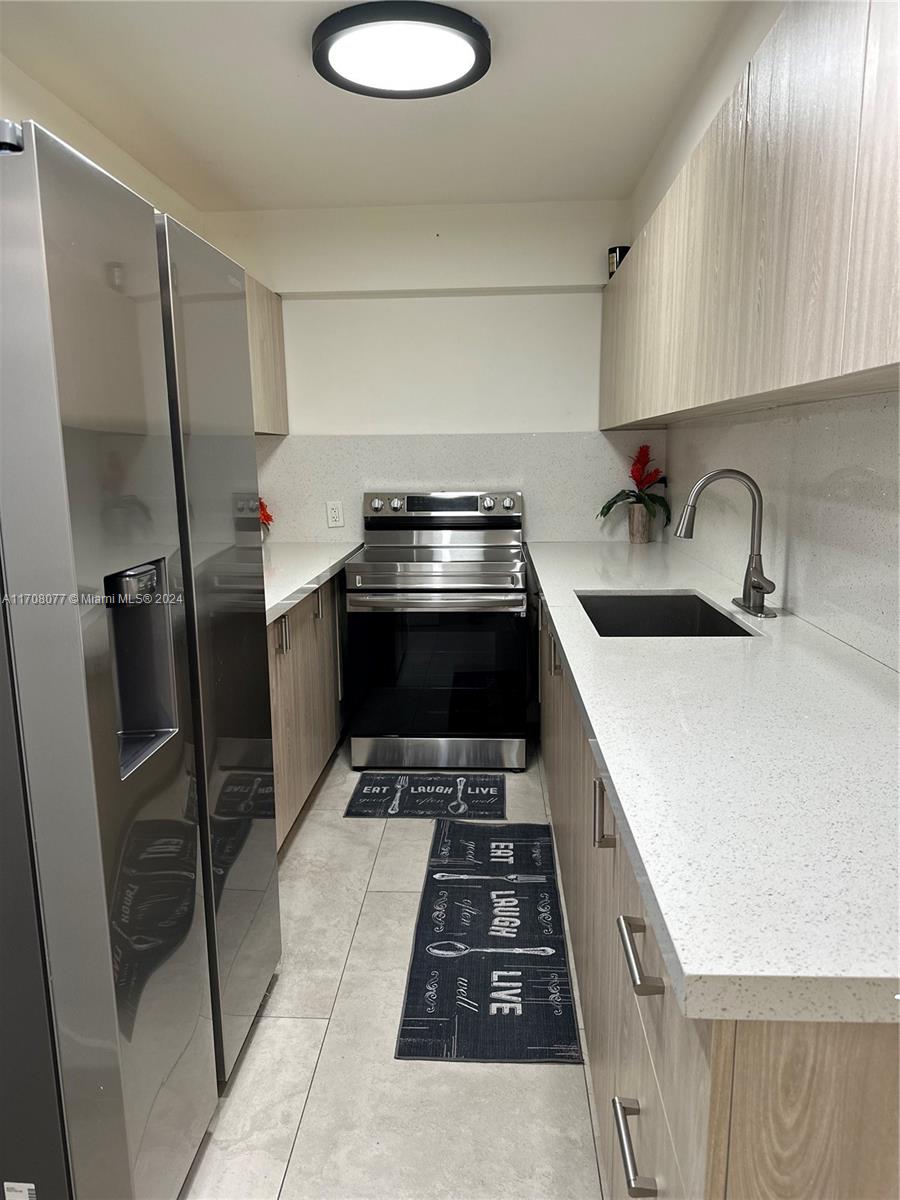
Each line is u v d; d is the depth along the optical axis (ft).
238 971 5.61
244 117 8.46
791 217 4.09
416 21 6.34
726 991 2.20
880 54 3.08
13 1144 3.88
